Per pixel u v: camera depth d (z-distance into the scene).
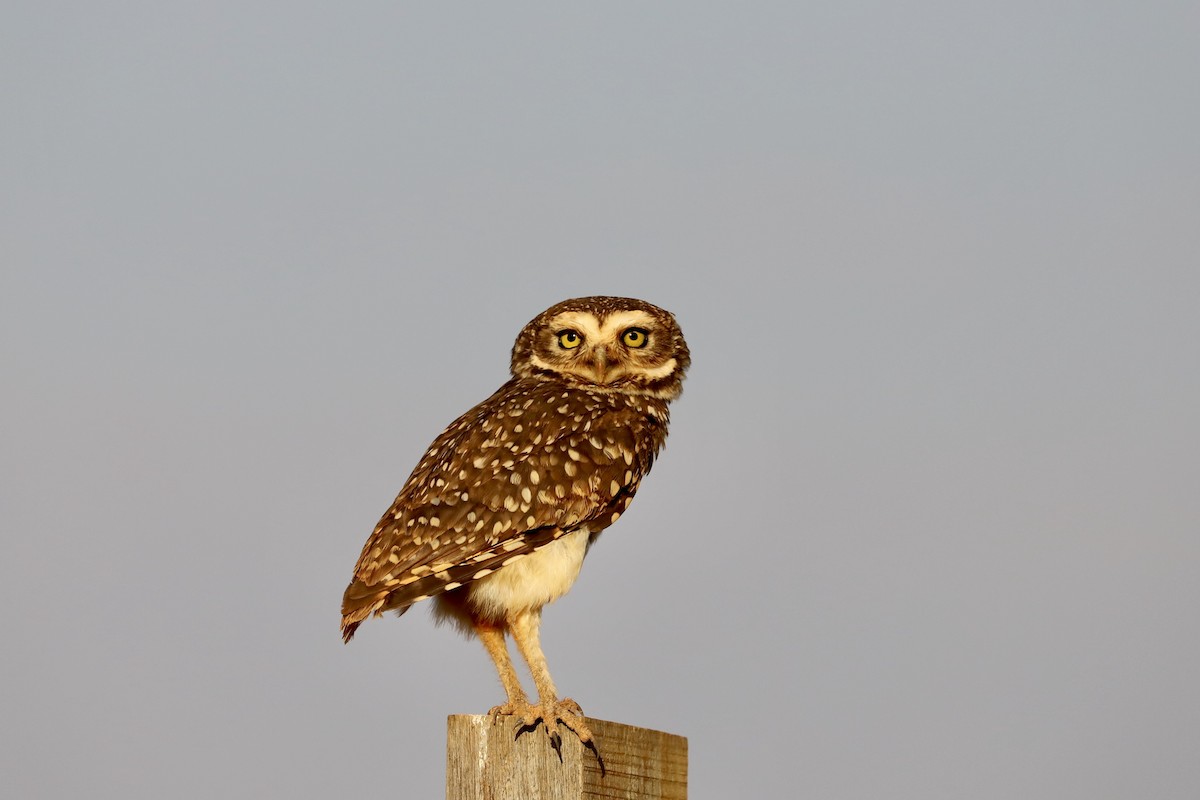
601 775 8.13
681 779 8.66
